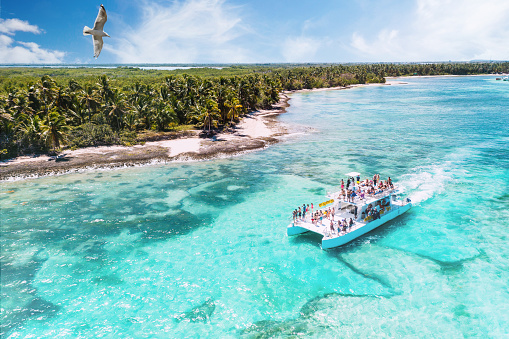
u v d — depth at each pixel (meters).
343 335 17.00
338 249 25.38
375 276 21.98
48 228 28.92
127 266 23.44
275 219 30.44
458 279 21.33
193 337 17.08
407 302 19.41
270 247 25.78
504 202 32.53
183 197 36.09
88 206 33.72
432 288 20.59
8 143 48.78
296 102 132.62
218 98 71.94
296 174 43.19
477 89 170.12
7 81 105.81
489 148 52.81
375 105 115.88
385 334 17.02
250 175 43.34
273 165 47.78
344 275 22.20
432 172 41.84
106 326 17.89
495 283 20.78
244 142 61.41
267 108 112.88
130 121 63.59
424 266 22.89
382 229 28.33
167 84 83.31
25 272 22.64
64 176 43.84
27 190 38.38
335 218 28.25
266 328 17.61
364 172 42.78
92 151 53.12
